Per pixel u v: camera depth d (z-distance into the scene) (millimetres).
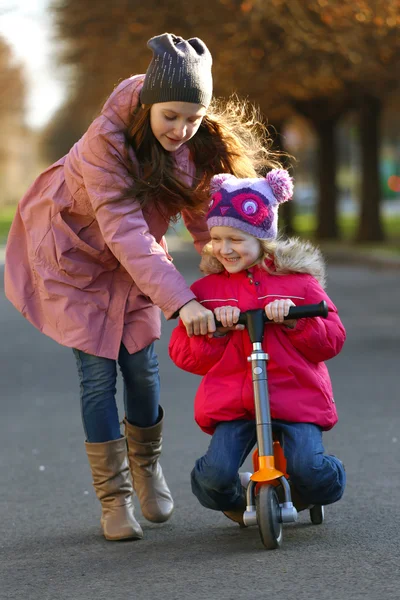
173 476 8094
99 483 6438
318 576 5398
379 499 7098
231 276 6109
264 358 5762
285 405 5934
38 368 14570
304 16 28328
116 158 6102
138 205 6152
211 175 6363
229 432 6012
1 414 11219
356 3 26359
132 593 5297
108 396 6453
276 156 6605
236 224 5871
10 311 23516
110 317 6461
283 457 6043
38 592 5418
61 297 6414
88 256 6441
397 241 41781
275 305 5715
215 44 29891
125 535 6309
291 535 6223
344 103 41656
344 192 108500
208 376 6098
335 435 9445
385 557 5703
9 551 6262
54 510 7258
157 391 6688
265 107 33906
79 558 6012
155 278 5996
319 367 6113
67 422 10648
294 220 46438
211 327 5816
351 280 27922
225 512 6375
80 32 32375
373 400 11188
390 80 34531
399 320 18641
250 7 27531
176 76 5855
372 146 41062
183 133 5988
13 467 8719
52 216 6441
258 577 5426
